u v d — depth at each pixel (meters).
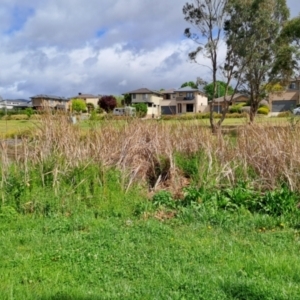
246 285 3.02
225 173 6.39
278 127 7.58
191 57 23.59
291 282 3.12
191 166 7.22
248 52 22.28
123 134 7.57
